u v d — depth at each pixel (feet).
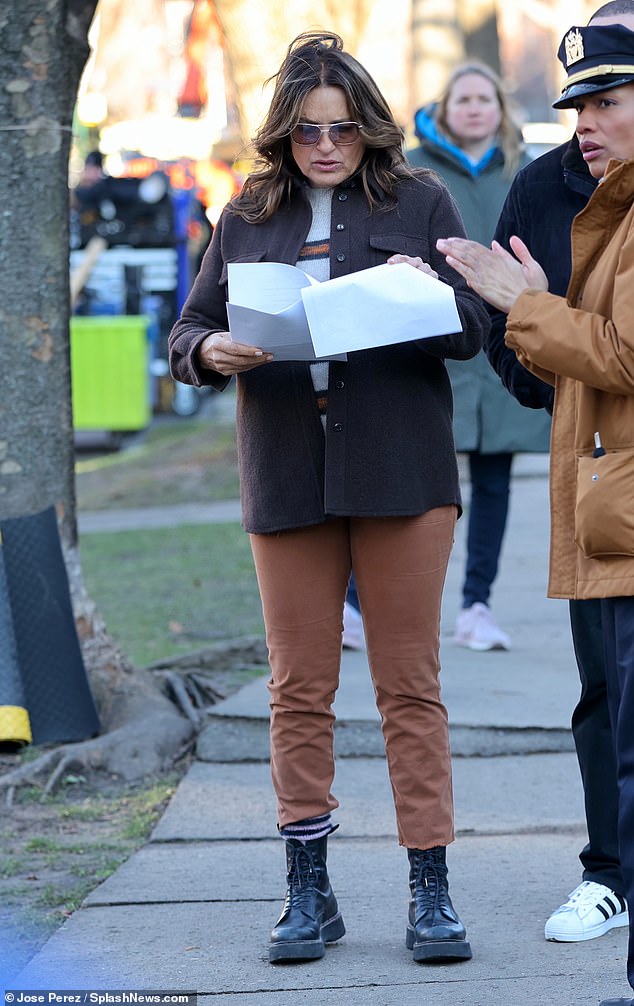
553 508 18.39
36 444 33.58
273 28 54.90
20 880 24.93
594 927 21.25
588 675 21.13
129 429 105.81
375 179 20.45
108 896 23.72
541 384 21.65
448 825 20.79
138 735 31.96
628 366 16.66
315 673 20.89
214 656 39.40
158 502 82.07
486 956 20.65
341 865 25.11
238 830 27.12
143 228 116.67
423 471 20.33
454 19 89.15
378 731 32.30
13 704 31.81
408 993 19.21
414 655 20.59
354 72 20.02
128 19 143.33
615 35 17.29
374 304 18.71
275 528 20.43
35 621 32.40
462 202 38.83
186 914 22.86
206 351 20.20
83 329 105.50
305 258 20.54
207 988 19.65
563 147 21.24
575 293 17.97
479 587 41.19
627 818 17.20
